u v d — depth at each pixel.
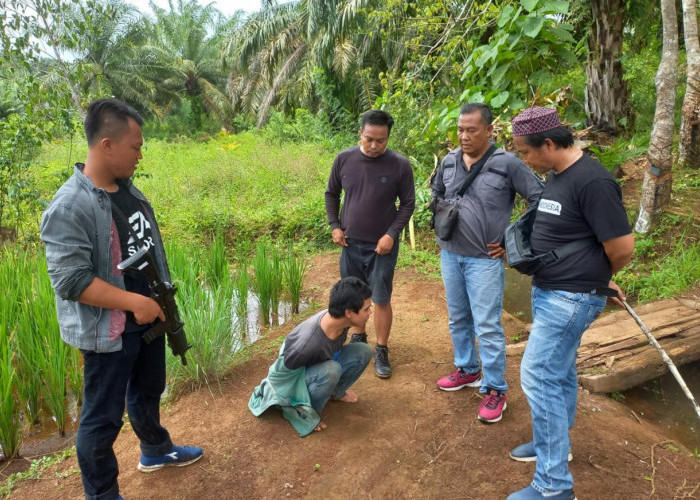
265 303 4.96
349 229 3.61
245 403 3.46
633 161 7.84
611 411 3.28
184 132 30.89
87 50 6.72
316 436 3.06
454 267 3.19
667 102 5.72
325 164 10.38
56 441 3.40
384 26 11.61
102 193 2.16
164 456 2.82
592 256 2.29
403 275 5.79
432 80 7.96
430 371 3.78
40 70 6.62
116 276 2.24
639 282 5.18
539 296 2.43
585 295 2.31
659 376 3.90
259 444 3.02
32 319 4.00
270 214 7.30
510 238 2.52
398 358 4.03
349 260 3.72
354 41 14.72
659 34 10.93
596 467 2.72
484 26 6.74
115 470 2.41
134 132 2.16
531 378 2.43
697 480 2.63
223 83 32.16
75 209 2.05
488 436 3.01
